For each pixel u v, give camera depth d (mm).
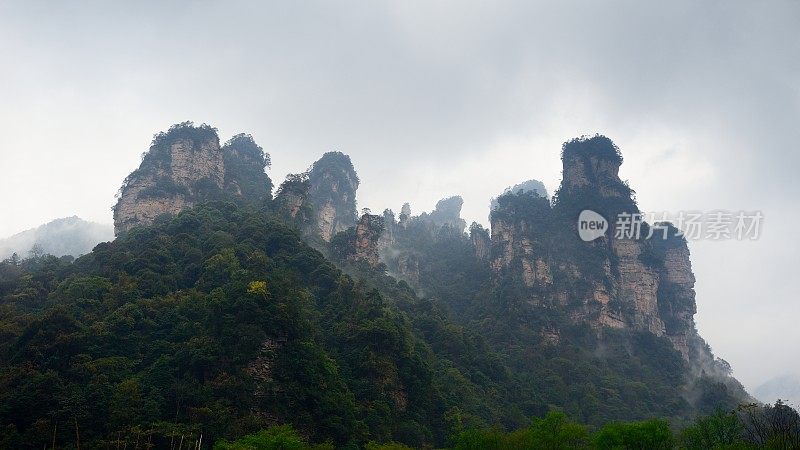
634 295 177875
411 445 81250
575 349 155375
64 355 70500
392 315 108000
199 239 109000
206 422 62938
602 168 195500
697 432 58594
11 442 58000
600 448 56406
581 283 174250
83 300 83500
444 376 109000
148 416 62531
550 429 61000
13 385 64688
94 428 61750
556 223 188375
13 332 79750
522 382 131250
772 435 50500
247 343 71188
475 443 62125
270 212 143750
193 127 158375
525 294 169250
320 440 69000
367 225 156875
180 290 90500
